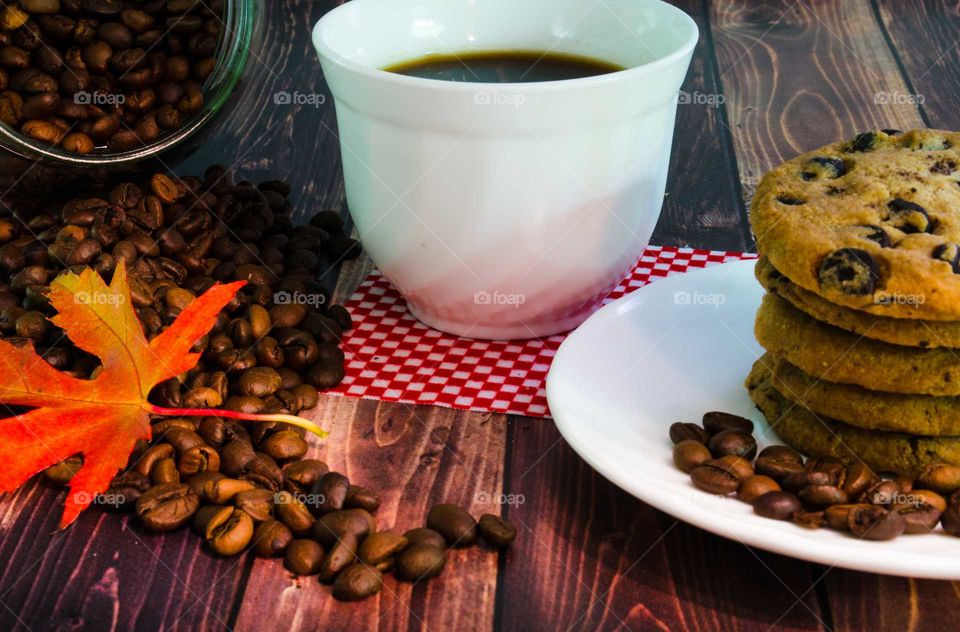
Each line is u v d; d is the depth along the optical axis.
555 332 0.61
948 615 0.49
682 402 0.55
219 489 0.52
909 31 0.88
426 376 0.59
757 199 0.54
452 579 0.50
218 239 0.64
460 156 0.56
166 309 0.59
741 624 0.49
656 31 0.61
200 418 0.55
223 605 0.50
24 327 0.57
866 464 0.53
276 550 0.51
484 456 0.55
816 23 0.90
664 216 0.69
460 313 0.60
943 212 0.52
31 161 0.64
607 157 0.57
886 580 0.50
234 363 0.57
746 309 0.59
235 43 0.69
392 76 0.55
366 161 0.58
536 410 0.57
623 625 0.49
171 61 0.67
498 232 0.57
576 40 0.63
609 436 0.52
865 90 0.79
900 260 0.50
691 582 0.50
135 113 0.67
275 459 0.54
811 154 0.56
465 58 0.64
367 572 0.50
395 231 0.58
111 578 0.50
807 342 0.53
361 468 0.54
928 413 0.52
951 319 0.50
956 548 0.48
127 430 0.53
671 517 0.52
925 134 0.56
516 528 0.52
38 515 0.53
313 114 0.79
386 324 0.62
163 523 0.51
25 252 0.61
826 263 0.51
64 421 0.53
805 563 0.50
